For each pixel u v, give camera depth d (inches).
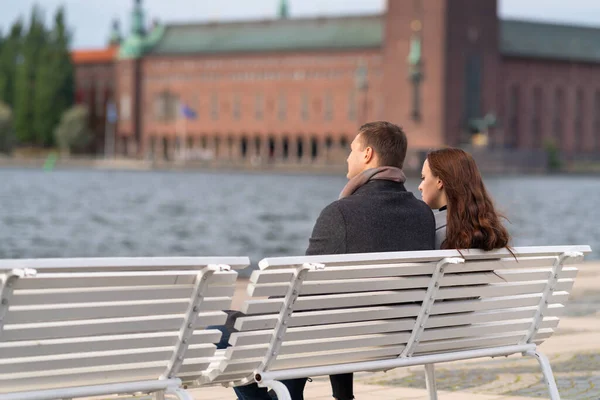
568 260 368.2
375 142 343.0
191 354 290.5
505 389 450.6
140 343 281.0
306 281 298.2
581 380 471.2
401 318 331.6
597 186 5561.0
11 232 2369.6
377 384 462.6
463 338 350.6
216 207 3388.3
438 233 352.2
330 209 331.0
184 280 281.3
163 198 3848.4
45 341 265.1
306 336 306.7
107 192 4215.1
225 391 444.1
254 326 295.6
